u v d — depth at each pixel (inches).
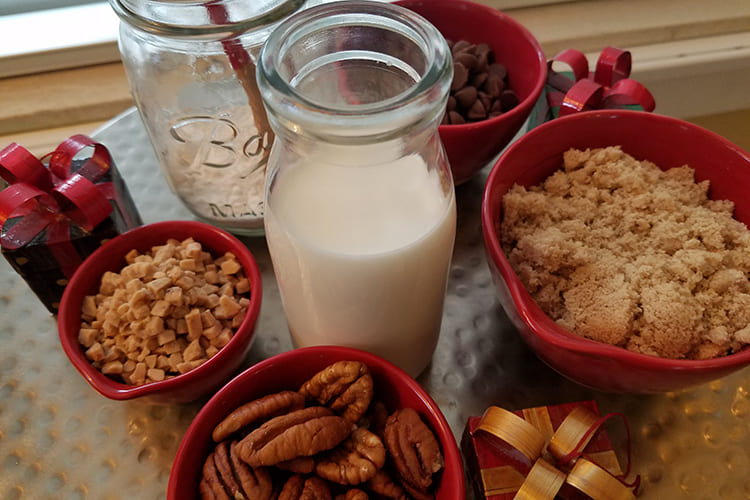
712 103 17.8
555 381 9.2
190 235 9.4
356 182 7.1
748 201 8.6
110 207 8.9
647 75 16.2
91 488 8.3
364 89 7.6
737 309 7.8
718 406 8.9
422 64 6.8
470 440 7.9
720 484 8.3
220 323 8.6
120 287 8.7
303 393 7.5
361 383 7.2
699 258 8.0
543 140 9.1
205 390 8.4
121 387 7.8
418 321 8.0
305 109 5.8
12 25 15.4
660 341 7.6
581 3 16.7
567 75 11.9
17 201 8.5
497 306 10.1
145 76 8.8
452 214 7.5
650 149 9.3
